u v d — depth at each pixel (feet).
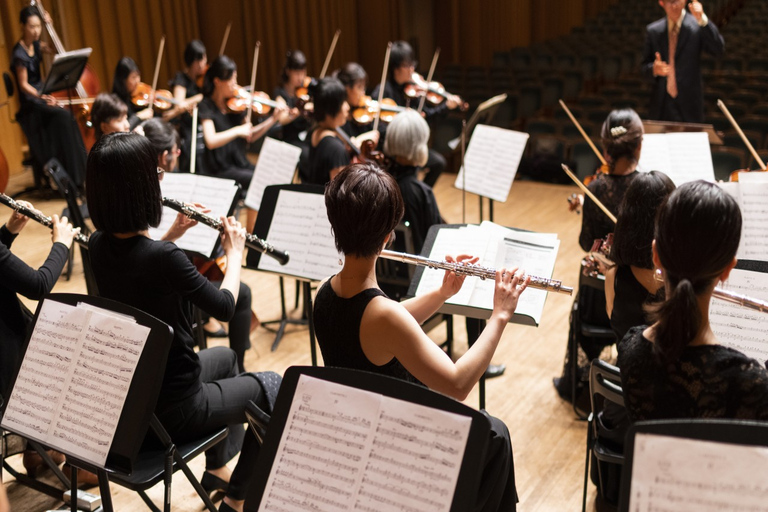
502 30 44.39
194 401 7.67
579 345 11.60
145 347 6.36
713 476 4.21
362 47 39.32
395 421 5.01
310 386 5.31
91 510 8.84
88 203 7.24
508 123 28.81
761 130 22.18
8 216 21.29
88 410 6.48
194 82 24.23
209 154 18.67
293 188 10.37
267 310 15.47
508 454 6.85
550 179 24.44
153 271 7.23
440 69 43.62
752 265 7.29
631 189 8.11
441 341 13.94
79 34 28.09
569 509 9.31
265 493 5.25
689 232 4.85
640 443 4.33
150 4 29.89
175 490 9.78
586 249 11.48
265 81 35.01
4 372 8.62
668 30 19.51
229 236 8.71
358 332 6.09
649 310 5.26
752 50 35.27
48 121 21.63
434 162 20.13
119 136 7.19
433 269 8.97
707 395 4.98
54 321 6.77
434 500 4.80
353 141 17.80
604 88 29.53
